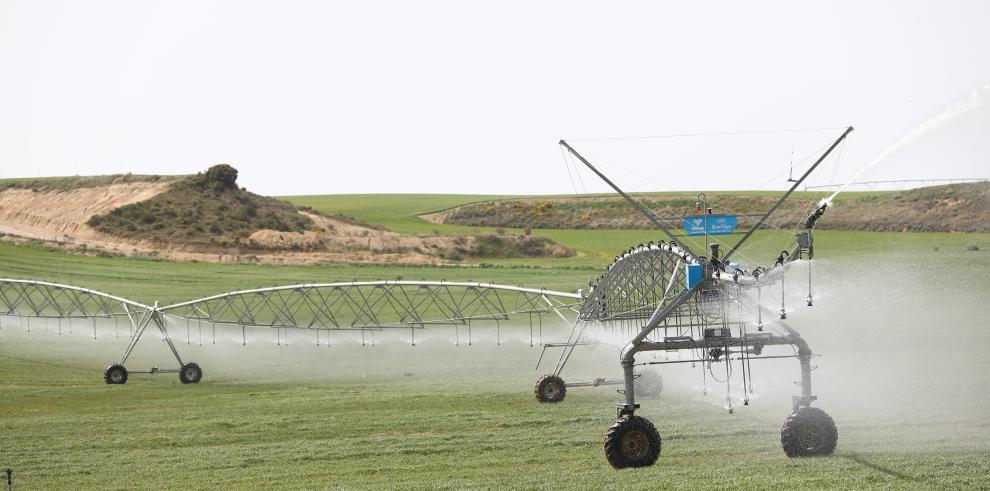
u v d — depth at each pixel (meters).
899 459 44.81
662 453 49.09
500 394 75.00
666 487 41.38
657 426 56.81
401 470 49.25
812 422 46.22
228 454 55.00
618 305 69.25
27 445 59.09
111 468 52.19
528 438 55.97
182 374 90.12
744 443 50.94
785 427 46.41
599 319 68.62
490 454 52.12
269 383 89.00
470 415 65.06
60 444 59.31
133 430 63.81
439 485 44.81
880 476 41.69
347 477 48.16
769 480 41.75
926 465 43.50
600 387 76.00
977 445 47.59
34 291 160.50
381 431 60.81
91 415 70.69
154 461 53.72
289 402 75.12
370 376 91.94
